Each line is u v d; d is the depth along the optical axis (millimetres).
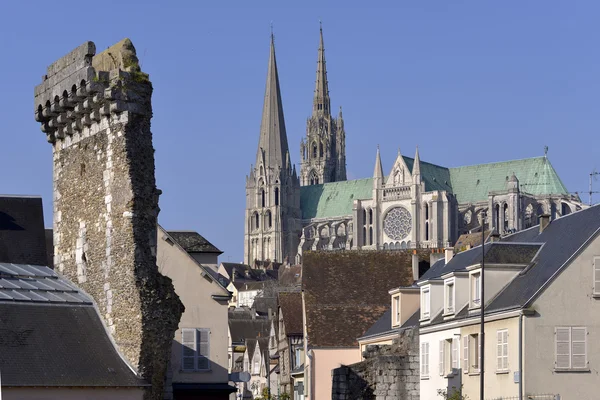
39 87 68500
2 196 70062
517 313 80188
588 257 80562
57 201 68062
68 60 65500
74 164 66250
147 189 61562
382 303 123750
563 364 79688
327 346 119625
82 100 64125
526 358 79312
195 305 93375
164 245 93500
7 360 56188
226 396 92500
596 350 80000
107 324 61250
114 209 61781
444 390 90250
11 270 65438
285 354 142750
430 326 95750
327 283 125688
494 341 84000
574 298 80188
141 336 59094
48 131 68812
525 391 79062
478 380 86250
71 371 57219
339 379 96750
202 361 92875
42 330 59375
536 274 84938
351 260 128000
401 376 97688
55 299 62094
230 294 94500
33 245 68688
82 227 64938
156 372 59594
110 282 61500
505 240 102688
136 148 61594
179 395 91125
